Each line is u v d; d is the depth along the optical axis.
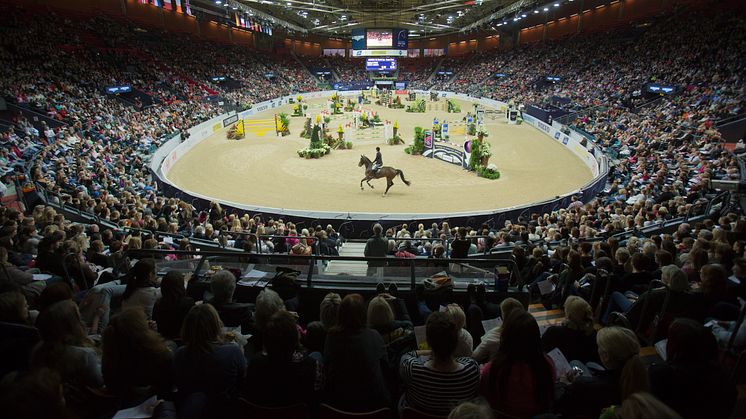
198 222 17.12
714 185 15.15
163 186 24.05
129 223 14.21
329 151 37.19
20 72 35.06
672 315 5.79
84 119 32.31
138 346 3.78
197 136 41.72
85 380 3.90
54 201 15.38
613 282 7.30
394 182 28.62
